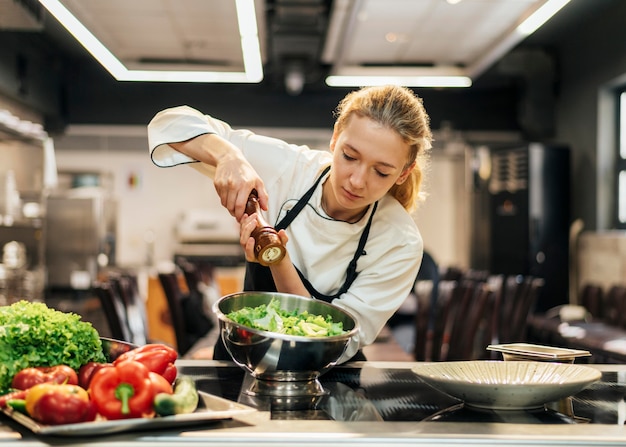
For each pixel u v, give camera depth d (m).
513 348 1.53
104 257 7.19
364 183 1.55
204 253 9.32
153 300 6.46
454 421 1.20
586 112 7.33
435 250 9.72
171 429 1.11
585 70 7.33
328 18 4.16
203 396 1.24
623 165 6.93
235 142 1.87
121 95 8.75
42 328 1.29
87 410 1.10
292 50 6.43
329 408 1.27
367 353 3.59
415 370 1.35
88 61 8.39
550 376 1.33
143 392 1.12
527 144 7.40
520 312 4.19
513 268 7.53
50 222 6.78
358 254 1.79
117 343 1.45
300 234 1.79
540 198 7.36
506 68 7.91
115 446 1.05
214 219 9.30
